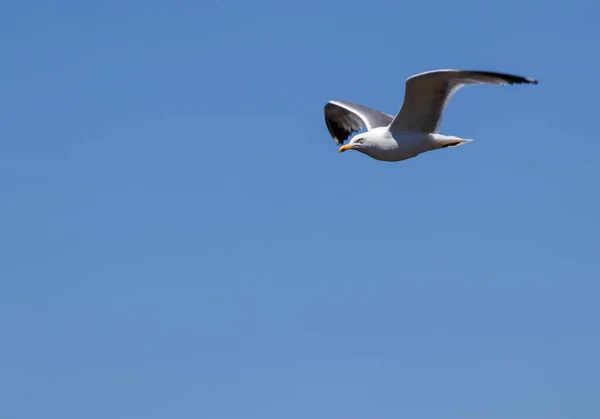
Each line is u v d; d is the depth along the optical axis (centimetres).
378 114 1728
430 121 1468
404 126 1489
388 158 1514
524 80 1314
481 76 1359
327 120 1848
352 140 1526
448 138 1477
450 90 1412
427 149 1488
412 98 1430
